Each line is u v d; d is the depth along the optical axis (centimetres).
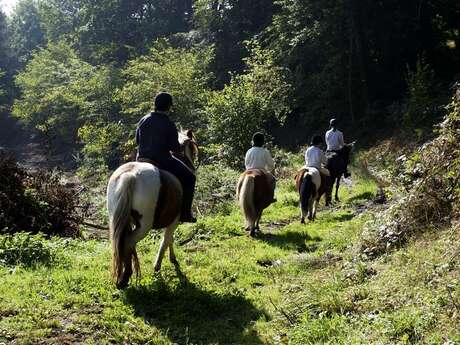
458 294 552
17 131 5794
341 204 1535
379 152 2314
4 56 7000
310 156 1327
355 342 524
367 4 2825
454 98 943
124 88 3266
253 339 590
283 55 3103
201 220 1244
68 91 4100
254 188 1109
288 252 988
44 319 578
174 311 654
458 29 3038
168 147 759
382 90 3028
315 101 3155
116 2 5506
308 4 2923
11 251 834
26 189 1141
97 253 934
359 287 679
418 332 518
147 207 664
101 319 596
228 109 2470
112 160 3334
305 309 650
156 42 3781
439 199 830
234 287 761
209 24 4103
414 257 708
